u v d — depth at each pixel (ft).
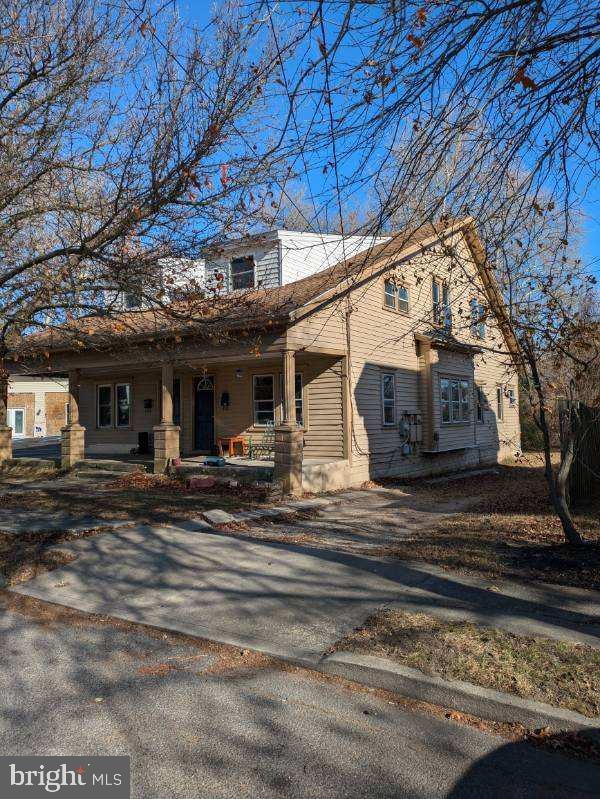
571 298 35.22
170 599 20.39
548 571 21.83
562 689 12.92
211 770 10.80
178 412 62.49
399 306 57.52
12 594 21.62
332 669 14.74
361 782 10.41
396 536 29.76
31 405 123.95
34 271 29.63
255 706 13.16
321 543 27.81
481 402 74.59
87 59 25.70
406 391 58.13
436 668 14.05
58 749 11.60
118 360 51.37
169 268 26.91
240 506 36.86
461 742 11.62
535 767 10.76
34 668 15.42
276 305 38.17
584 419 35.53
